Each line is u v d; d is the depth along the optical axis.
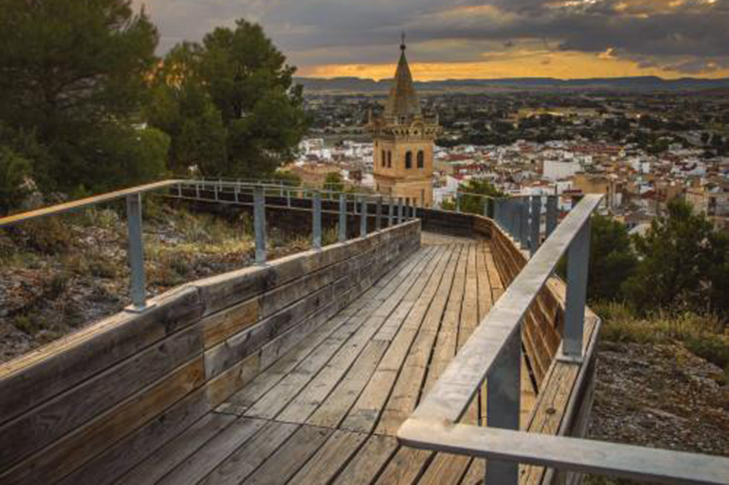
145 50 20.05
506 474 1.38
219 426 3.64
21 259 8.45
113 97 19.89
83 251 9.84
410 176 101.81
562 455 1.00
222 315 3.99
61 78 19.16
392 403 4.02
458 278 9.84
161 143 24.33
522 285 1.70
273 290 4.86
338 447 3.38
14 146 16.91
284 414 3.83
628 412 6.31
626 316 11.43
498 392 1.51
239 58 34.94
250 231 20.31
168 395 3.38
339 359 4.98
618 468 0.97
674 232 20.50
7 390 2.38
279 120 33.00
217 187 27.88
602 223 27.25
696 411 6.43
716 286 19.45
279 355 4.97
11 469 2.41
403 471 3.12
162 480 3.01
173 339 3.43
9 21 17.81
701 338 9.12
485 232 19.41
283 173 37.16
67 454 2.67
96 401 2.83
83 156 19.88
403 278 9.82
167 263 10.10
